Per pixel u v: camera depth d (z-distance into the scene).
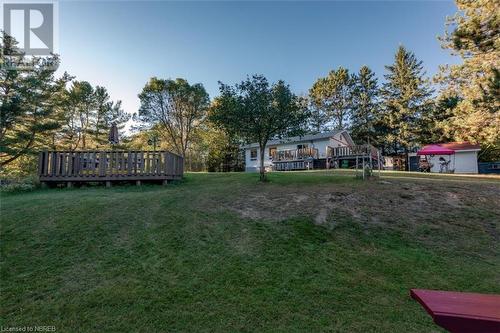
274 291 3.30
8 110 16.28
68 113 24.52
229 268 3.82
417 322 2.75
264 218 5.68
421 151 20.34
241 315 2.85
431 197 6.88
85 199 6.79
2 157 18.39
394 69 35.56
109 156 9.55
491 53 12.78
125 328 2.65
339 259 4.14
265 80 9.67
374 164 24.14
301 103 10.20
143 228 5.10
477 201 6.59
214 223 5.40
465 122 15.27
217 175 13.60
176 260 4.02
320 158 25.72
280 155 27.67
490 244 4.72
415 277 3.67
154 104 30.70
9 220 5.26
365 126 36.38
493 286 3.47
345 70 39.78
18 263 3.83
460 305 1.67
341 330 2.63
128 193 7.85
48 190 8.69
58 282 3.41
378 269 3.86
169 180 10.12
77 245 4.39
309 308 2.98
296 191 7.73
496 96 12.14
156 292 3.24
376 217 5.75
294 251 4.35
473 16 13.30
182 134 31.70
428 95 30.73
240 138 10.53
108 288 3.30
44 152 9.32
